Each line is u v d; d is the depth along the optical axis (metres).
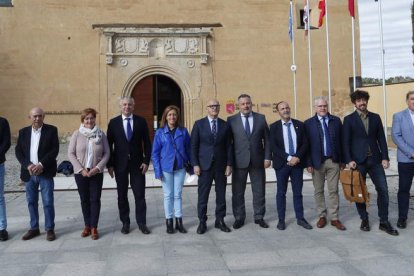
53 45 18.00
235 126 6.74
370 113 6.45
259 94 19.20
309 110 19.55
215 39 19.02
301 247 5.54
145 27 18.42
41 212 8.00
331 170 6.60
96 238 6.09
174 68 18.72
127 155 6.43
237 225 6.63
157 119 18.98
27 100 17.80
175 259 5.13
